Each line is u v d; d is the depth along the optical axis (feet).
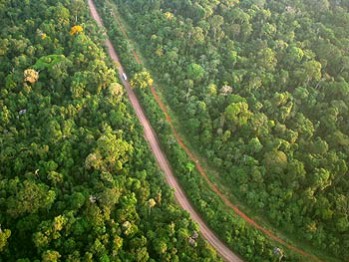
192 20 597.11
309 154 449.89
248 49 563.07
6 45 534.78
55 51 537.24
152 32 605.73
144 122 511.81
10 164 420.36
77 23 591.78
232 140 476.54
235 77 517.96
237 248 406.21
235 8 597.93
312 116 496.64
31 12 594.24
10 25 581.12
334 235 416.26
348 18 586.45
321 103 498.69
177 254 385.91
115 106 490.90
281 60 544.21
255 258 400.67
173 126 509.35
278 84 517.55
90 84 500.74
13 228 379.35
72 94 490.08
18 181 397.80
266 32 570.46
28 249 372.79
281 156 441.27
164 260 377.91
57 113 467.93
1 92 487.61
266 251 404.36
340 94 501.15
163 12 627.05
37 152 425.69
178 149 475.72
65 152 428.15
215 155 474.08
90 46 540.11
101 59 543.39
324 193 436.35
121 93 508.12
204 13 587.68
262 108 493.36
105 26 636.48
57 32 563.48
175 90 536.42
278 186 436.76
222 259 400.67
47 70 510.58
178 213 413.59
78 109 477.77
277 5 620.90
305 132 473.67
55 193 395.14
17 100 480.64
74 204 386.93
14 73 503.20
